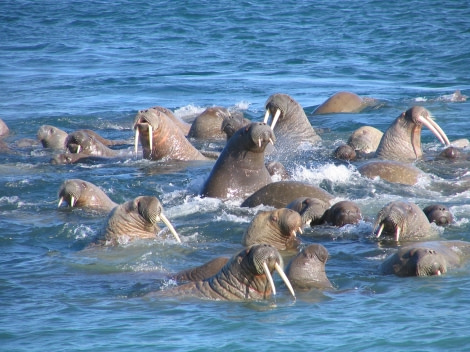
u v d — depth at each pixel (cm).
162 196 6072
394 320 3428
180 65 13775
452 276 4072
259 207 5509
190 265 4406
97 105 10738
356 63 13600
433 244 4372
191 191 6162
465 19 17175
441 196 5906
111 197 6116
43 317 3566
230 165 5850
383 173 6303
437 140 8119
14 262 4522
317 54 14462
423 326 3341
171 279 4081
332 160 7169
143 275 4222
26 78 12875
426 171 6719
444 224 5094
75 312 3631
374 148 7800
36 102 10988
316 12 18838
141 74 13038
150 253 4594
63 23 18625
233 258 3788
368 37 15838
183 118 9719
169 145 7388
